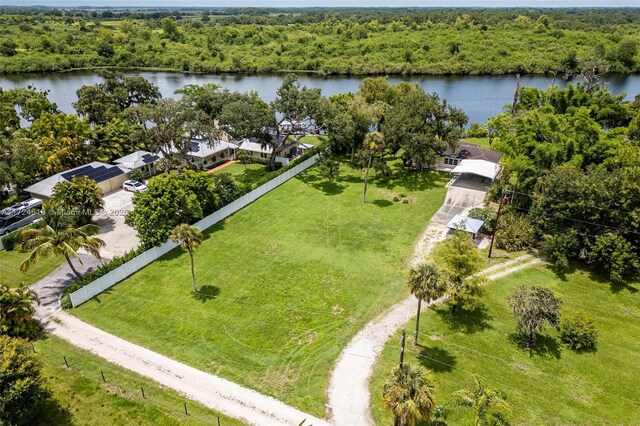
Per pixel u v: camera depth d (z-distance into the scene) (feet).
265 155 249.34
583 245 137.49
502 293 128.47
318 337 111.04
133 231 165.27
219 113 267.39
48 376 97.25
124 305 122.72
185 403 91.30
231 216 179.52
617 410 90.33
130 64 588.50
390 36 654.94
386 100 269.64
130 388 94.99
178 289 130.00
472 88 460.55
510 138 175.32
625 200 130.62
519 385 96.27
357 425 87.15
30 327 108.58
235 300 125.08
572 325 108.17
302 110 213.46
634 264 127.44
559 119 185.26
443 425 86.48
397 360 103.71
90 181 168.45
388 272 139.23
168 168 223.30
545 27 649.20
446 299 126.11
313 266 142.41
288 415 89.15
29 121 299.38
